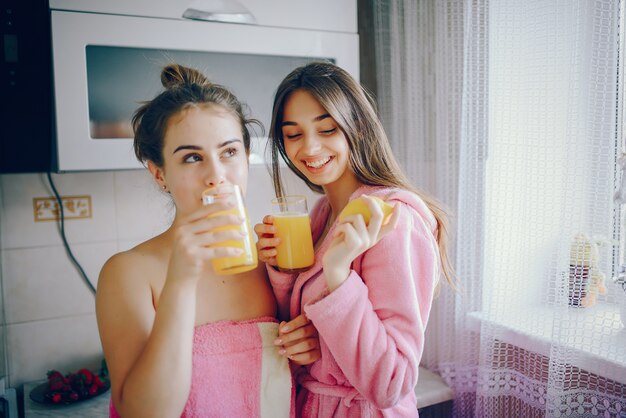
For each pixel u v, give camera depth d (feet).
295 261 3.01
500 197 4.32
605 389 3.66
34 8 4.48
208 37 4.52
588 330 3.69
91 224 5.67
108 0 4.21
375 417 2.97
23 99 4.56
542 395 4.11
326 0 5.00
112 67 4.31
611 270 3.71
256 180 6.40
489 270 4.41
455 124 4.98
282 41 4.82
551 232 3.97
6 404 5.02
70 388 5.06
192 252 2.28
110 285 2.73
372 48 6.23
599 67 3.58
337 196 3.47
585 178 3.67
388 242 2.75
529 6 4.00
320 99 3.01
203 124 2.73
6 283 5.40
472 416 4.93
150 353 2.33
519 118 4.14
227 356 2.86
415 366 2.68
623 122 3.61
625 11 3.50
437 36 5.03
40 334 5.56
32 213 5.44
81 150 4.23
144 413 2.35
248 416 2.85
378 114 5.92
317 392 3.06
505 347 4.44
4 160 4.58
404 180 3.36
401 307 2.69
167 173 2.86
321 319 2.60
